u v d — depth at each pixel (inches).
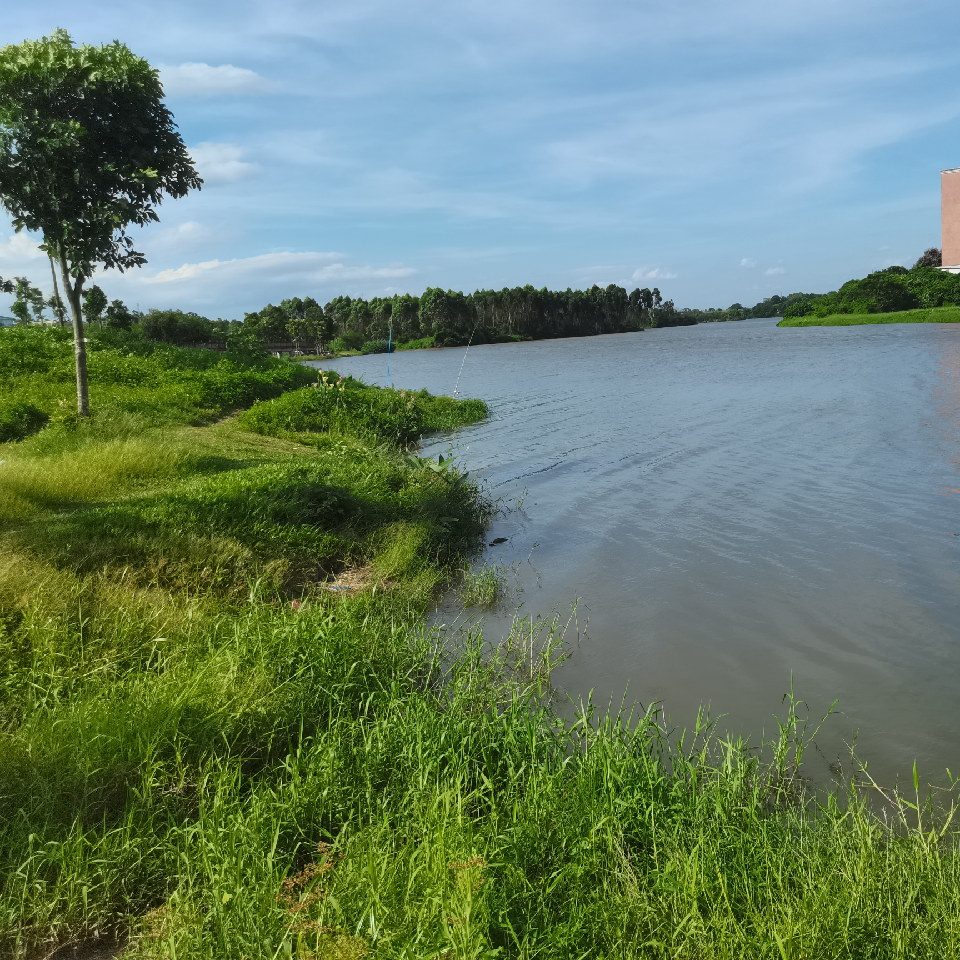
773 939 112.7
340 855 130.4
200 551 293.7
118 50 508.4
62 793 145.3
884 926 118.2
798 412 822.5
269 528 343.6
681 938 116.0
